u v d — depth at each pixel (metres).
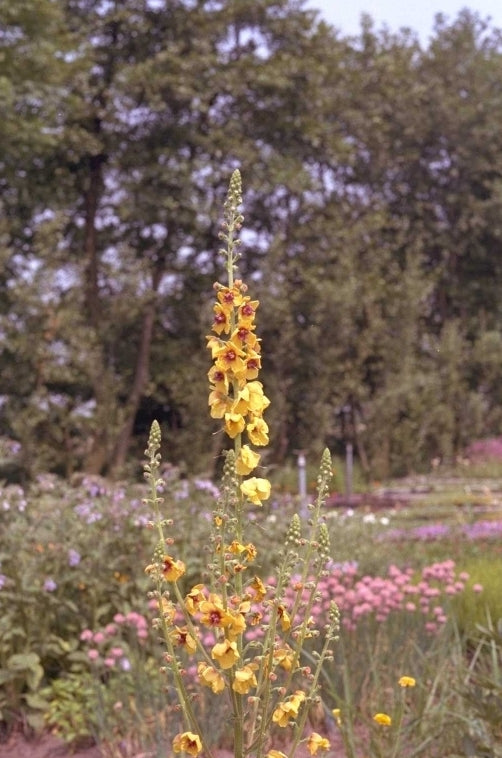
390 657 5.35
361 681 5.14
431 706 4.64
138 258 23.70
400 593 5.93
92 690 5.22
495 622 6.16
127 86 21.45
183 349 24.23
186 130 22.56
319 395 23.70
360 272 25.77
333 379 24.33
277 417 22.73
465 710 4.50
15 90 20.95
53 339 19.56
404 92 29.89
